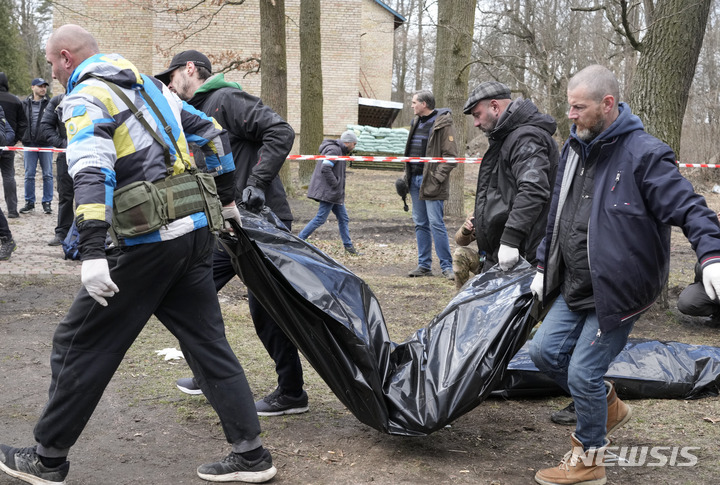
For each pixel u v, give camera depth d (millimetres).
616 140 2859
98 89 2680
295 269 3342
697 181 20625
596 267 2854
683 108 6262
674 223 2730
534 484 3131
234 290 7227
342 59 25766
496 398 4234
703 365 4297
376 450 3471
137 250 2727
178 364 4707
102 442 3514
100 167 2559
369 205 15492
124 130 2709
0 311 5980
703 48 21984
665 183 2717
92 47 2865
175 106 3049
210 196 2955
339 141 9484
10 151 10977
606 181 2875
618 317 2863
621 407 3350
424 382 3383
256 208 3896
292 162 24766
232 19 24484
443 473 3219
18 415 3803
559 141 24797
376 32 30172
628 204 2807
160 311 3023
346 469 3250
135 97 2801
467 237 5699
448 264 8141
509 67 21844
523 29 22547
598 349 2973
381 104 27297
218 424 3760
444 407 3262
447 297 7117
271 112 4031
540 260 3295
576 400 3057
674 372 4230
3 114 10484
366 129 24844
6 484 3002
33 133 11656
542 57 22344
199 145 3137
